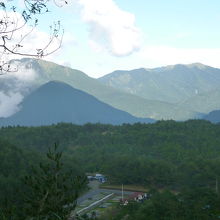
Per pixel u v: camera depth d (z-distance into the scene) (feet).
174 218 336.29
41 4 49.55
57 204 74.23
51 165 80.12
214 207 349.82
